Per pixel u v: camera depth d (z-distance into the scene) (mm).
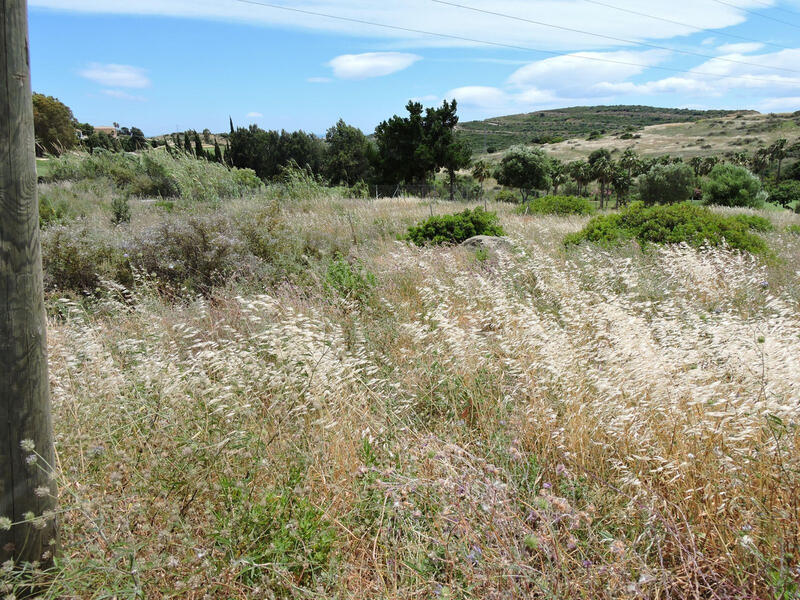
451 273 7656
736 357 3600
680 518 2422
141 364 3492
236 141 65750
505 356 4363
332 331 5098
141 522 2201
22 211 1959
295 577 2178
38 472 2055
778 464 2410
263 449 2664
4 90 1892
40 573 1869
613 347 4418
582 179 74062
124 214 14289
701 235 9703
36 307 2031
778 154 91938
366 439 3002
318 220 14312
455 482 2340
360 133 64188
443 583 2072
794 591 1873
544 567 1983
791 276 7719
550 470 2777
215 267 8172
